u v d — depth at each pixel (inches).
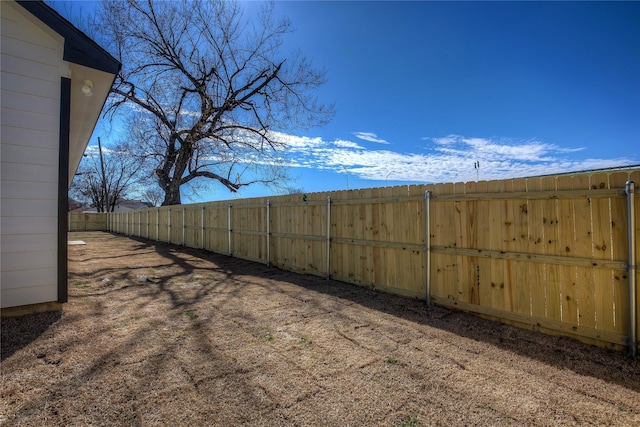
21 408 74.6
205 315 146.6
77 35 142.2
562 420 73.2
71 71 150.2
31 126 135.4
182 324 134.0
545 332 124.6
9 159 130.6
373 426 70.7
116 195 1135.0
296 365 98.8
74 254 352.8
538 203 126.7
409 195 172.2
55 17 136.4
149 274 239.8
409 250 173.2
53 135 140.3
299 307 159.9
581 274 116.3
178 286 203.8
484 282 143.0
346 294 183.9
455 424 71.6
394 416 74.3
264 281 219.3
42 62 138.4
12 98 131.6
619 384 89.0
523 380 91.0
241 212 319.0
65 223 142.9
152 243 491.5
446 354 107.8
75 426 68.8
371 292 188.1
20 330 118.7
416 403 79.5
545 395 83.4
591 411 76.6
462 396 82.7
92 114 198.4
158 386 85.4
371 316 146.6
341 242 213.0
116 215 807.7
